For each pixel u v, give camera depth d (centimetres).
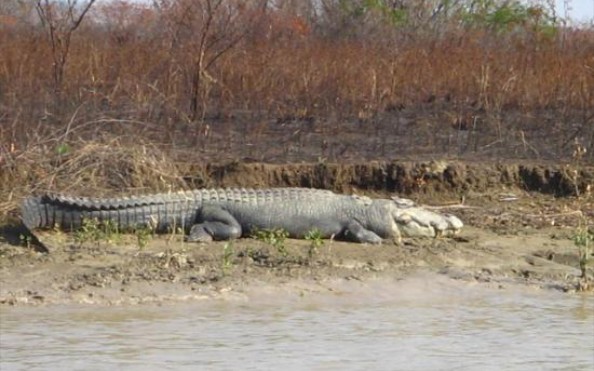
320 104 5781
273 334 2980
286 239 3997
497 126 5544
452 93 6100
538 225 4319
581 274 3781
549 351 2905
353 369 2680
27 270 3456
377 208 4066
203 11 6431
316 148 5081
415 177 4631
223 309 3234
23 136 4728
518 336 3047
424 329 3098
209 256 3703
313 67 6094
